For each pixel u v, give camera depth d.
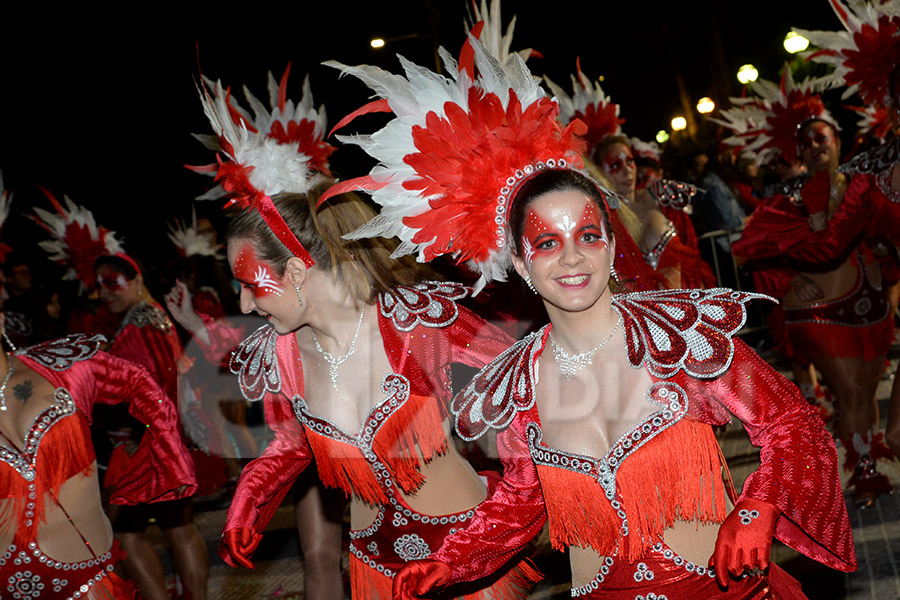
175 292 5.48
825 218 4.87
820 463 2.07
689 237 6.18
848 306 4.84
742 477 5.09
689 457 2.12
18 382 2.91
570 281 2.16
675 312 2.19
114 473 4.70
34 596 2.88
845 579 3.82
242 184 2.70
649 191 6.12
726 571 1.99
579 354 2.24
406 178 2.45
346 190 2.47
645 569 2.14
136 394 3.20
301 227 2.71
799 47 8.12
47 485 2.87
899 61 4.30
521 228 2.21
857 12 4.46
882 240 4.74
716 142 9.71
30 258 10.19
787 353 6.25
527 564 2.81
